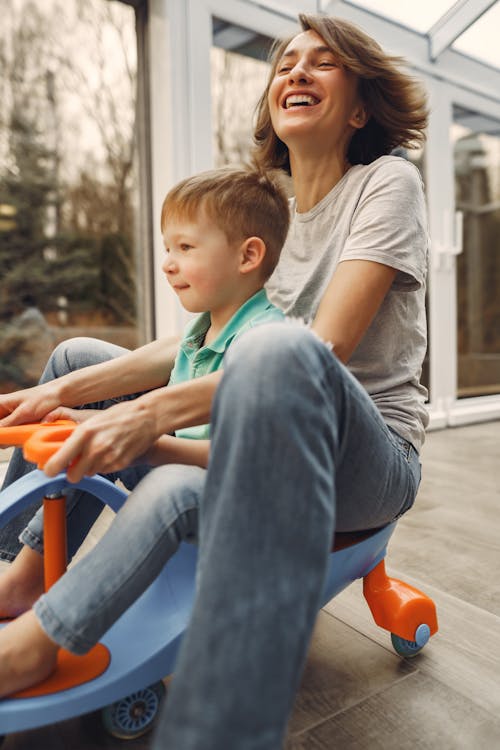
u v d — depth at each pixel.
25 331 1.80
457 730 0.61
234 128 1.82
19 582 0.65
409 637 0.73
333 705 0.65
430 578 1.00
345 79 0.74
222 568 0.40
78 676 0.52
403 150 0.93
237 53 1.80
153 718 0.60
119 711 0.58
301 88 0.73
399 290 0.69
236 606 0.39
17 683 0.50
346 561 0.63
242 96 1.82
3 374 1.78
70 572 0.50
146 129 1.75
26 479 0.57
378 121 0.79
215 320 0.75
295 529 0.41
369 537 0.65
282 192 0.78
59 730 0.60
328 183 0.78
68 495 0.70
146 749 0.57
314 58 0.75
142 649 0.55
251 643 0.38
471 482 1.60
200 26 1.69
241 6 1.75
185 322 1.75
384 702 0.66
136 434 0.53
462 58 2.30
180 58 1.67
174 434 0.74
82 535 0.72
